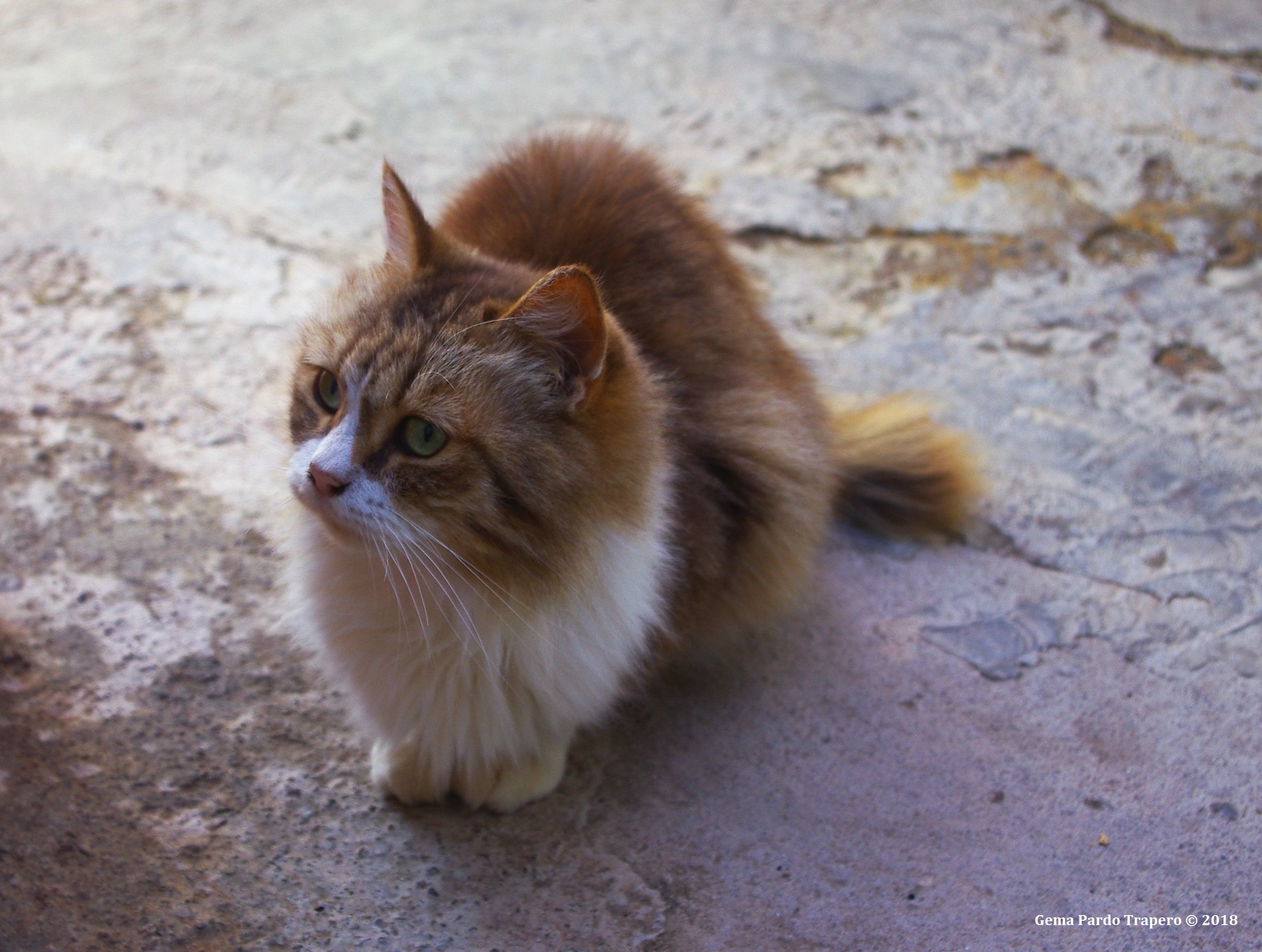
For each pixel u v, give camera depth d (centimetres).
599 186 100
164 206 128
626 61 152
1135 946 86
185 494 106
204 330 117
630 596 88
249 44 154
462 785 92
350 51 153
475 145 137
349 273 91
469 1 165
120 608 99
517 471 83
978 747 95
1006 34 157
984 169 134
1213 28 158
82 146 134
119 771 91
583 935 86
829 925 87
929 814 92
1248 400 115
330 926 86
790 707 97
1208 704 97
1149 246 127
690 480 92
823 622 102
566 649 87
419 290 87
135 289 120
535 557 85
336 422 85
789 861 89
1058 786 93
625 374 85
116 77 147
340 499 83
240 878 87
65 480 106
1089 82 148
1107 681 98
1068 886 88
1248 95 145
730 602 97
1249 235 128
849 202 130
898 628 102
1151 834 91
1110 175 133
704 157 136
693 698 98
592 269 96
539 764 92
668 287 97
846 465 108
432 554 84
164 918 85
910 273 125
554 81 148
